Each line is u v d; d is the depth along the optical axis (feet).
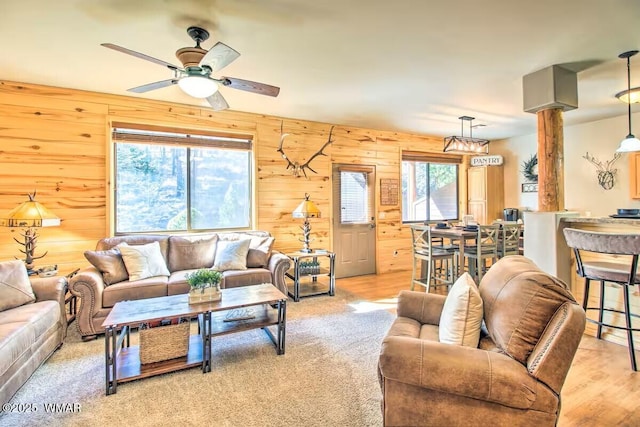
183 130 14.14
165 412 6.46
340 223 18.40
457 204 22.76
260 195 15.78
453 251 14.64
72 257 12.30
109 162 12.79
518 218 20.65
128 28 7.97
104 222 12.77
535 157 20.47
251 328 8.64
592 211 17.47
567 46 8.93
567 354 4.46
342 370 8.05
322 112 15.46
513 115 16.06
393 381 5.01
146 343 7.73
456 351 4.85
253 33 8.23
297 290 13.69
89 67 10.25
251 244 13.67
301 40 8.59
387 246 19.79
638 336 9.03
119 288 10.16
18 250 11.63
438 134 20.81
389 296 14.56
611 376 7.64
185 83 7.94
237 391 7.15
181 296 9.07
